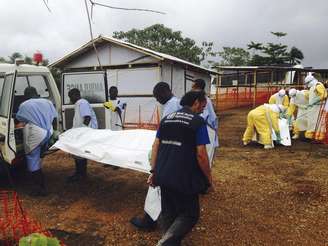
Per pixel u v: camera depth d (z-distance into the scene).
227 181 6.65
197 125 3.58
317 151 9.11
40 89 7.39
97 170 7.46
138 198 5.86
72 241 4.45
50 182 6.75
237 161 8.19
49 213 5.32
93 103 7.40
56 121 7.14
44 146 6.00
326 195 5.82
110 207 5.51
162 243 3.61
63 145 5.63
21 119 5.79
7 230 4.48
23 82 7.10
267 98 23.94
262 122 9.59
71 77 7.48
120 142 5.31
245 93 25.88
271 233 4.61
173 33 34.31
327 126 9.98
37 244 2.55
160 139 3.79
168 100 4.67
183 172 3.56
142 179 6.82
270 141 9.60
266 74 27.25
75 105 6.51
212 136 4.98
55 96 7.46
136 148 5.10
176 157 3.59
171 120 3.71
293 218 5.04
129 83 15.34
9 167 6.59
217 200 5.72
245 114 19.38
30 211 5.38
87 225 4.89
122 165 4.99
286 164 7.82
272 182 6.56
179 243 3.68
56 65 16.39
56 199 5.87
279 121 10.00
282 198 5.77
